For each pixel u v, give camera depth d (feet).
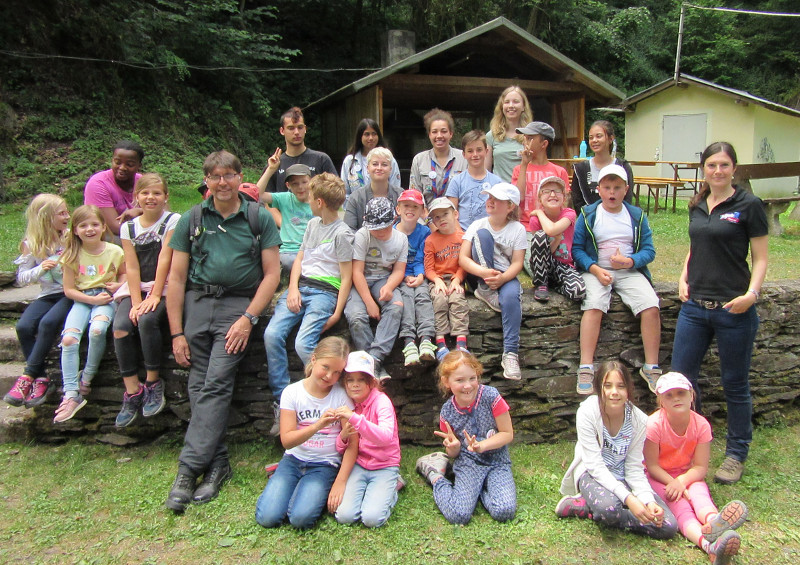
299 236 13.29
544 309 11.93
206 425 10.18
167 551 8.71
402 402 11.74
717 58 80.79
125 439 11.73
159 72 41.63
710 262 10.45
